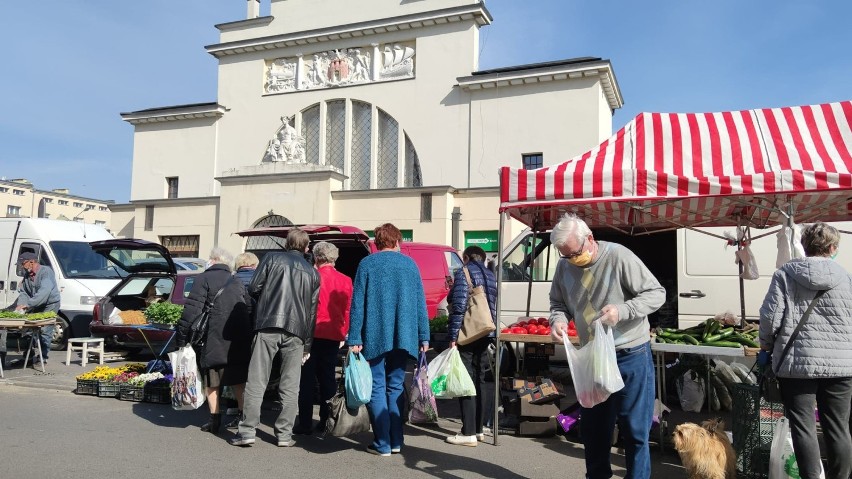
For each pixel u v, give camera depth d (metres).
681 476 4.89
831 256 4.10
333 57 26.09
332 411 5.20
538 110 22.22
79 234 13.82
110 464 4.87
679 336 5.62
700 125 6.10
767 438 4.62
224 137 27.56
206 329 5.88
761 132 5.95
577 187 5.57
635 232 8.64
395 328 5.20
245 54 27.59
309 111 26.75
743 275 7.18
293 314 5.44
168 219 26.31
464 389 5.54
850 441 3.93
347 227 8.21
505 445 5.74
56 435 5.75
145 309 10.45
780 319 4.04
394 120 25.00
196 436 5.84
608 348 3.69
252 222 23.81
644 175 5.39
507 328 6.34
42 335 9.95
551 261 9.84
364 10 25.72
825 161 5.46
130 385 7.49
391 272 5.22
